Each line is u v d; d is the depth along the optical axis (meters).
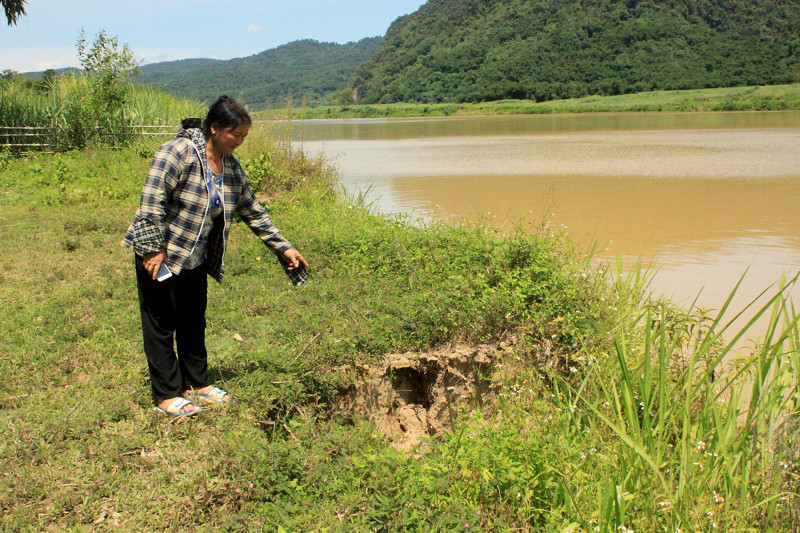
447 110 98.31
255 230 4.62
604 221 12.12
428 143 33.72
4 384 4.69
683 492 3.58
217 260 4.39
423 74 132.75
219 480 3.72
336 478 3.74
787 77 89.31
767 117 52.56
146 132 18.27
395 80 137.62
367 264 7.29
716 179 17.06
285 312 6.04
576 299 5.96
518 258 6.57
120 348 5.30
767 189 15.30
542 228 7.81
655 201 14.10
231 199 4.32
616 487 3.45
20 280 7.07
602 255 9.66
